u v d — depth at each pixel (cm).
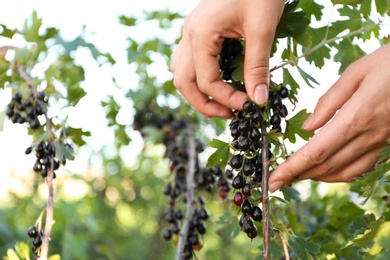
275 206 70
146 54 99
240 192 51
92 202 158
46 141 61
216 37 52
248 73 51
